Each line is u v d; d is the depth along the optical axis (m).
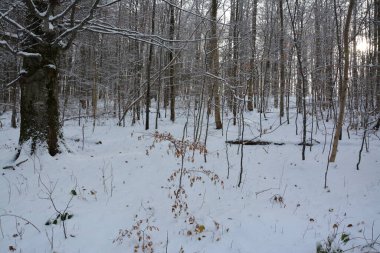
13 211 6.26
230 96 15.52
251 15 19.31
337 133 9.03
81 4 8.97
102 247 5.24
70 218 6.01
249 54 15.80
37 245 5.22
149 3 17.92
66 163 8.36
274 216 6.14
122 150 10.38
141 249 5.16
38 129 8.54
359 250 4.85
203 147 9.66
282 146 10.75
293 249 5.02
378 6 14.75
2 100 22.52
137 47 18.27
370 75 16.55
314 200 6.99
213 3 13.63
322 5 16.98
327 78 16.97
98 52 19.69
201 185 7.45
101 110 23.03
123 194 6.99
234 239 5.37
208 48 12.83
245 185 7.64
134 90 18.77
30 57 8.36
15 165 8.05
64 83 21.09
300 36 14.09
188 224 5.90
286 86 22.61
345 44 8.41
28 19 8.36
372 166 8.70
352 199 6.93
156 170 8.05
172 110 18.23
